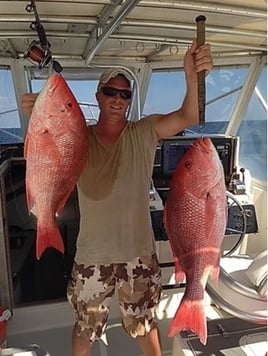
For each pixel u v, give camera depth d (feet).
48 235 4.58
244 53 11.25
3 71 12.55
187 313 4.75
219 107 13.53
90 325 6.33
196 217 4.70
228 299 6.71
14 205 9.77
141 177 5.97
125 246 6.04
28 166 4.42
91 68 13.15
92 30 8.36
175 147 10.74
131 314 6.26
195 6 6.51
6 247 8.43
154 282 6.29
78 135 4.49
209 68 4.78
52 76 4.37
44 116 4.33
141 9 6.88
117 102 5.74
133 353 8.16
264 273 6.89
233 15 7.04
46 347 8.39
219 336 6.68
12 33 8.61
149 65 12.98
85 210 6.01
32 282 9.66
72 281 6.45
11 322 8.87
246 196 10.91
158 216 9.40
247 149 13.06
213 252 4.77
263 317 6.66
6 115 13.46
